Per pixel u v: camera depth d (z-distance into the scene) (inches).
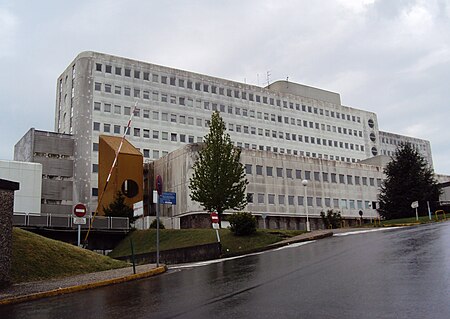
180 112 3255.4
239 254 1111.0
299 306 367.2
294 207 2536.9
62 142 2908.5
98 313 398.0
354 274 504.7
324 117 3996.1
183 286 529.3
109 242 1780.3
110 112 2999.5
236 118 3494.1
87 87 2967.5
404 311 325.4
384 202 2153.1
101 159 2600.9
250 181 2404.0
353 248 783.1
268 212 2422.5
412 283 424.2
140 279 642.2
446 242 710.5
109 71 3061.0
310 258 707.4
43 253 760.3
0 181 602.5
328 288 436.1
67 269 749.9
